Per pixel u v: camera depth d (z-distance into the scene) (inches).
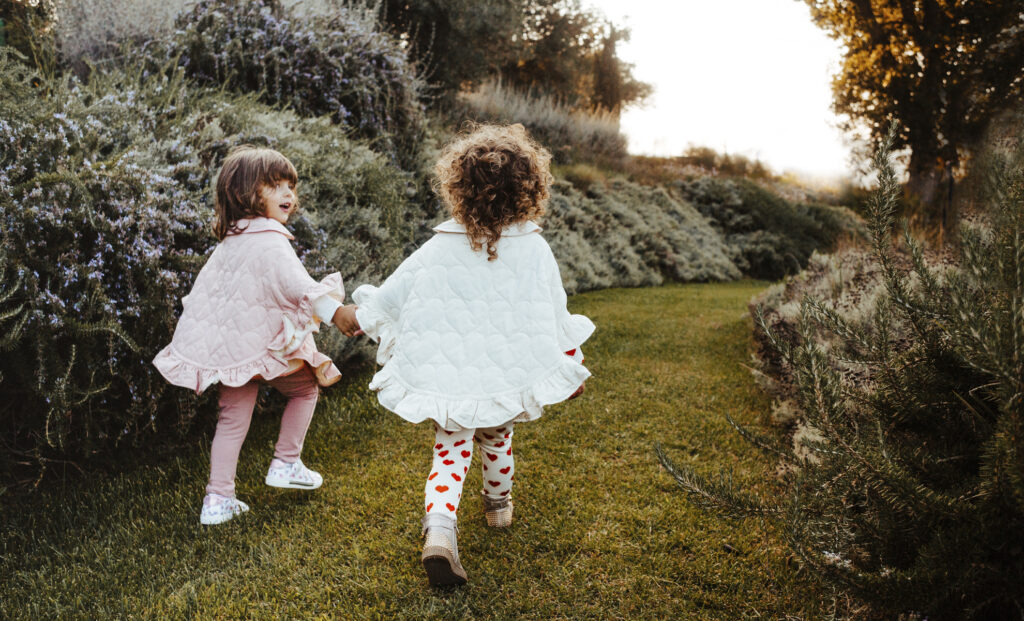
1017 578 53.3
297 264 93.4
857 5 341.7
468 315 79.1
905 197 267.0
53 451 111.7
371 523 93.3
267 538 89.4
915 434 68.1
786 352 67.1
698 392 154.3
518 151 80.6
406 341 79.9
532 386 78.1
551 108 497.7
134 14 194.7
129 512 96.0
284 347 91.2
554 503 99.4
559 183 371.6
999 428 50.9
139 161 116.6
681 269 393.1
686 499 99.6
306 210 144.6
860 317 113.3
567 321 83.4
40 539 90.8
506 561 84.4
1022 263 49.0
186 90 154.6
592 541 88.7
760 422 134.4
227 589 78.7
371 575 81.0
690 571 82.1
